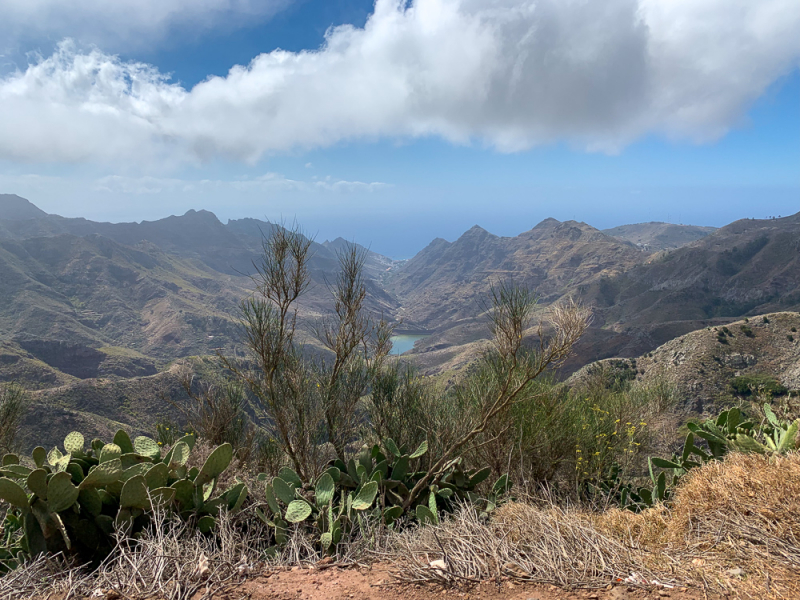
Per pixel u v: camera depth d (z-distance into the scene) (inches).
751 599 73.1
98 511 124.2
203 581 96.2
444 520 139.5
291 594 92.3
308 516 144.8
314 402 195.6
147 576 96.6
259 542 137.4
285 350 192.7
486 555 100.3
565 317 158.7
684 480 134.5
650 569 87.5
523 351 176.4
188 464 189.0
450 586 91.1
